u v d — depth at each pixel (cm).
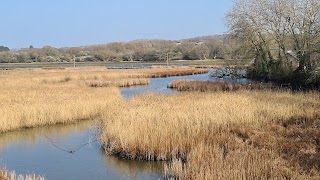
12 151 1675
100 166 1426
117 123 1711
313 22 3475
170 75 6341
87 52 14950
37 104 2323
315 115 1939
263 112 2028
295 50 3791
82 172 1364
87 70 7069
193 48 13350
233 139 1482
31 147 1736
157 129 1579
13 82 4256
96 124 2084
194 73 6675
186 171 1177
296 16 3650
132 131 1562
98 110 2427
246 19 4194
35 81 4519
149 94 2898
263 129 1677
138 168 1385
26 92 3038
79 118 2320
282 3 3766
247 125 1761
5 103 2345
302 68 3509
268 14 3997
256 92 2997
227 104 2223
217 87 3772
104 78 5341
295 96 2677
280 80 3919
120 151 1543
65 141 1831
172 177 1223
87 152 1631
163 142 1471
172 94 3011
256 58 4369
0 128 2008
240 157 1200
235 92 3117
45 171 1384
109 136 1666
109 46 15750
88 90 3306
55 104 2342
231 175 1057
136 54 13762
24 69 7562
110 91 3198
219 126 1717
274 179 1019
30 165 1463
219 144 1454
